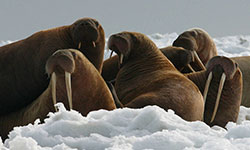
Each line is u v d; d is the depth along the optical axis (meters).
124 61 26.28
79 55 19.58
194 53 32.47
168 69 25.17
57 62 18.78
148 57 25.92
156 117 13.12
